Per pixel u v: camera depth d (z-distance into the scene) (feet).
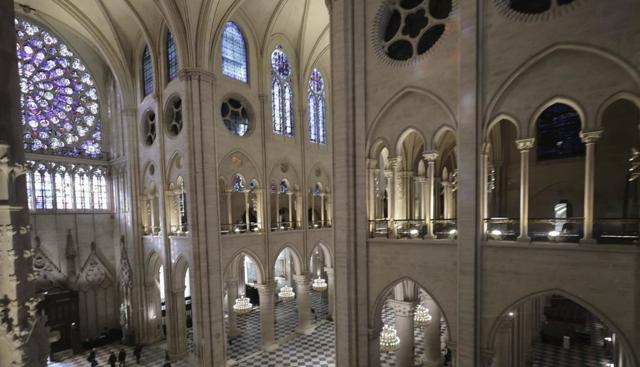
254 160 79.87
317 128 101.45
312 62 94.79
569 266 31.42
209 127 68.64
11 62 21.02
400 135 43.16
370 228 45.88
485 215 36.50
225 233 73.97
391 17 45.11
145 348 84.12
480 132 36.06
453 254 38.34
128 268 88.33
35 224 82.74
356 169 45.06
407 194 75.56
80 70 94.38
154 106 80.28
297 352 77.71
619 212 59.57
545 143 69.41
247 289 120.06
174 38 66.64
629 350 28.71
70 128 91.76
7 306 18.43
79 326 82.38
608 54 29.25
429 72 39.93
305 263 89.81
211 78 69.10
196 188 66.90
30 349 19.24
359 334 44.70
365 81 45.11
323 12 87.25
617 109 59.62
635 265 28.45
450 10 40.22
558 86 32.30
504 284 34.81
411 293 58.18
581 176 64.23
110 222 96.58
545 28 32.19
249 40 80.18
